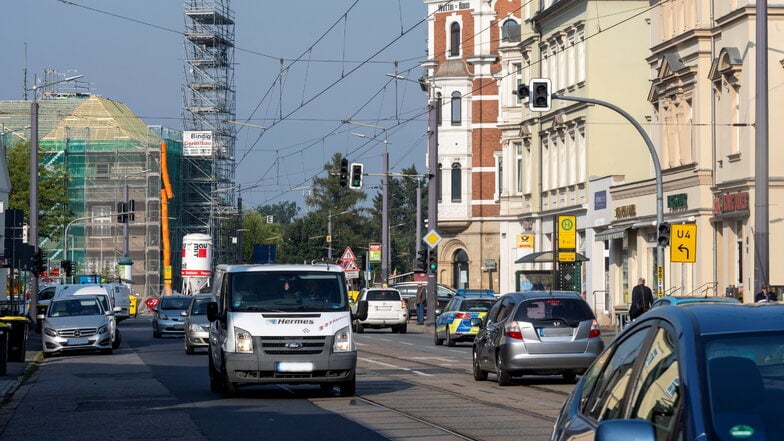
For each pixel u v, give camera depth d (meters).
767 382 5.70
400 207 195.00
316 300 23.14
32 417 20.44
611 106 38.03
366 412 20.39
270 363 22.38
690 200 48.72
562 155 67.25
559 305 25.95
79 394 25.12
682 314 6.46
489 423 18.48
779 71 43.47
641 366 6.65
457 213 93.31
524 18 73.06
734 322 6.21
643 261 54.97
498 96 93.31
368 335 57.66
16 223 43.38
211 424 18.66
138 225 114.75
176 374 31.19
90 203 114.88
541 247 71.00
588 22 61.69
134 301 98.00
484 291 64.81
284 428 17.91
